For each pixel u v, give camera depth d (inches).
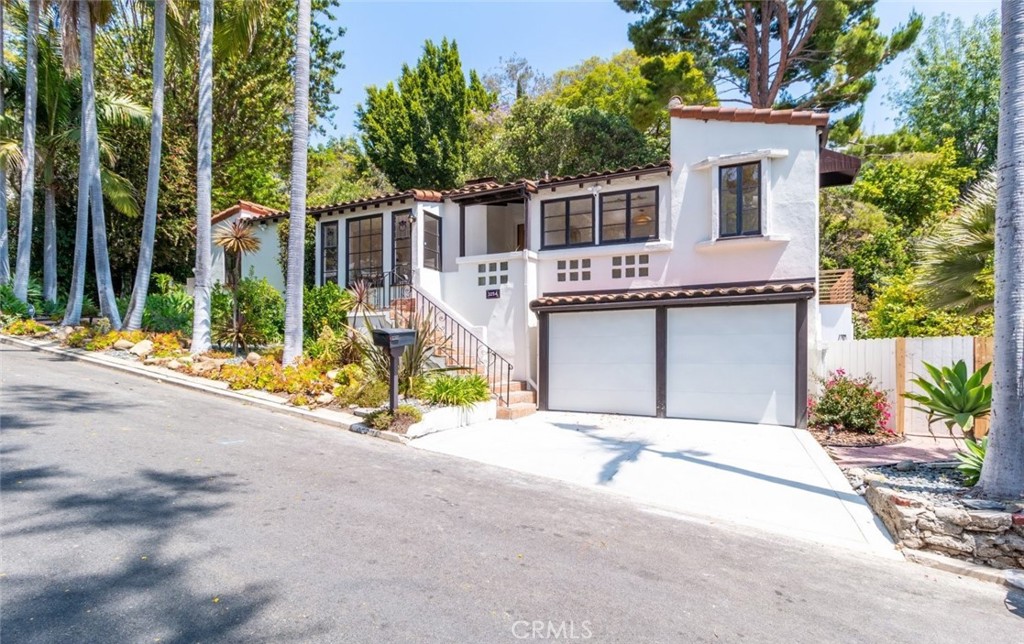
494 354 451.8
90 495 180.5
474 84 1312.7
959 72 1114.7
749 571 160.6
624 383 438.9
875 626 132.1
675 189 473.1
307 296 546.9
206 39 480.7
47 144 663.1
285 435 290.8
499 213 621.3
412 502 202.1
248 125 914.7
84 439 241.1
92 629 108.7
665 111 840.9
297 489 205.2
